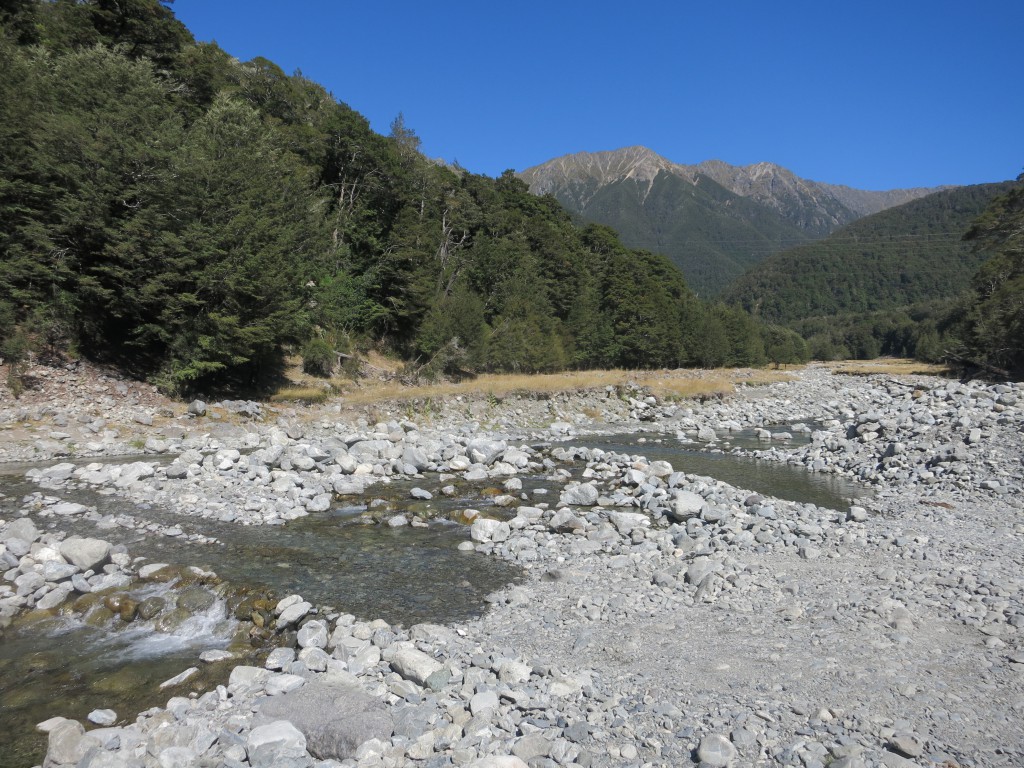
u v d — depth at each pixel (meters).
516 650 8.84
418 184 60.38
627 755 5.89
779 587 10.81
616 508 17.73
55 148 27.19
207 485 18.42
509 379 48.03
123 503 16.50
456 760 5.93
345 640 8.99
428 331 48.44
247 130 37.59
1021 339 62.09
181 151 29.81
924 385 59.78
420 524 15.86
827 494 20.02
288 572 12.34
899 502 17.97
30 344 26.25
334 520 16.20
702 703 6.92
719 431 37.09
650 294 76.81
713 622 9.51
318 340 40.25
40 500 16.17
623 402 45.16
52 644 9.33
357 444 23.72
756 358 96.56
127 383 28.17
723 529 14.71
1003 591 10.02
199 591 10.83
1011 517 15.75
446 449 24.88
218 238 30.08
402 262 48.53
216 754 6.29
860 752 5.68
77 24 38.56
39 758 6.60
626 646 8.79
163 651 9.20
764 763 5.66
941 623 8.94
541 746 6.05
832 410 47.84
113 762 5.98
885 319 157.88
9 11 35.41
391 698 7.32
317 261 42.97
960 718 6.33
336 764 5.99
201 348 29.69
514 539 14.34
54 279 27.08
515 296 58.97
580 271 71.38
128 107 29.31
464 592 11.46
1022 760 5.57
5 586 10.78
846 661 7.79
